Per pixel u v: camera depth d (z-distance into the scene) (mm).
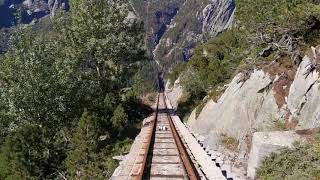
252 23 22672
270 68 21438
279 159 12953
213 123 26609
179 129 28469
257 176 13445
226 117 23750
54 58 37000
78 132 26297
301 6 18922
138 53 45844
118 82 44094
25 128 27188
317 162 11797
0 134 34781
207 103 32594
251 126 20047
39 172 25750
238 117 22297
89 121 26594
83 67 42281
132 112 45156
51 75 34969
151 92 124188
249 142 18719
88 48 40562
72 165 24766
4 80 34719
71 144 29656
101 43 41062
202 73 49406
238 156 18250
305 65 17719
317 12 18469
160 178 11984
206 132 27719
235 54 34656
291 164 12430
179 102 56125
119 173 12625
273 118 18734
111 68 43344
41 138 27438
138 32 46344
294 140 13812
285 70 20250
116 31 44406
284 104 18766
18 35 35562
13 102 33094
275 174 12469
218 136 22906
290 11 19312
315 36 20141
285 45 21547
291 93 18188
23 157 25609
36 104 34250
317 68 16812
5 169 25812
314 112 15727
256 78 22344
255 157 14125
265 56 23578
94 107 34250
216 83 44969
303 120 16469
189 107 47812
